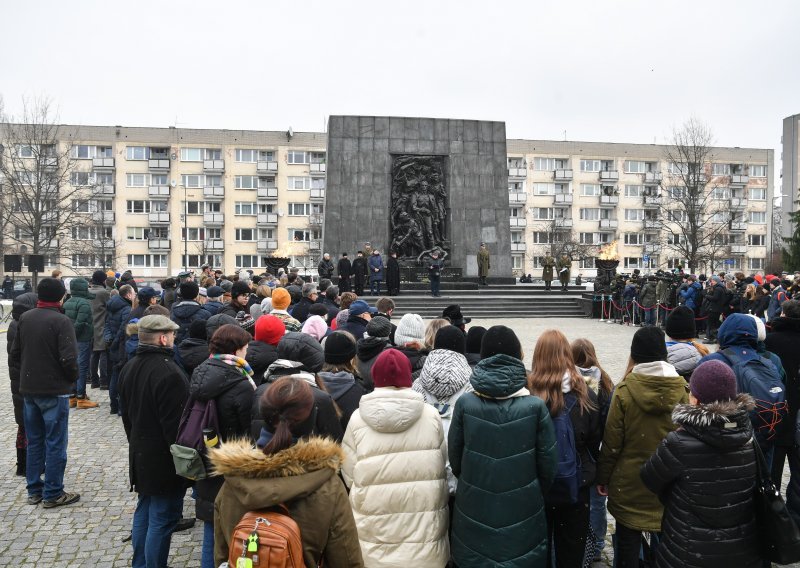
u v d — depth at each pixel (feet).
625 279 84.58
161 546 15.16
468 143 98.63
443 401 14.58
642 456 13.99
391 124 97.04
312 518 8.73
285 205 221.87
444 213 97.30
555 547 14.40
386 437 12.64
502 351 13.10
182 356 19.67
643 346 14.19
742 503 11.09
